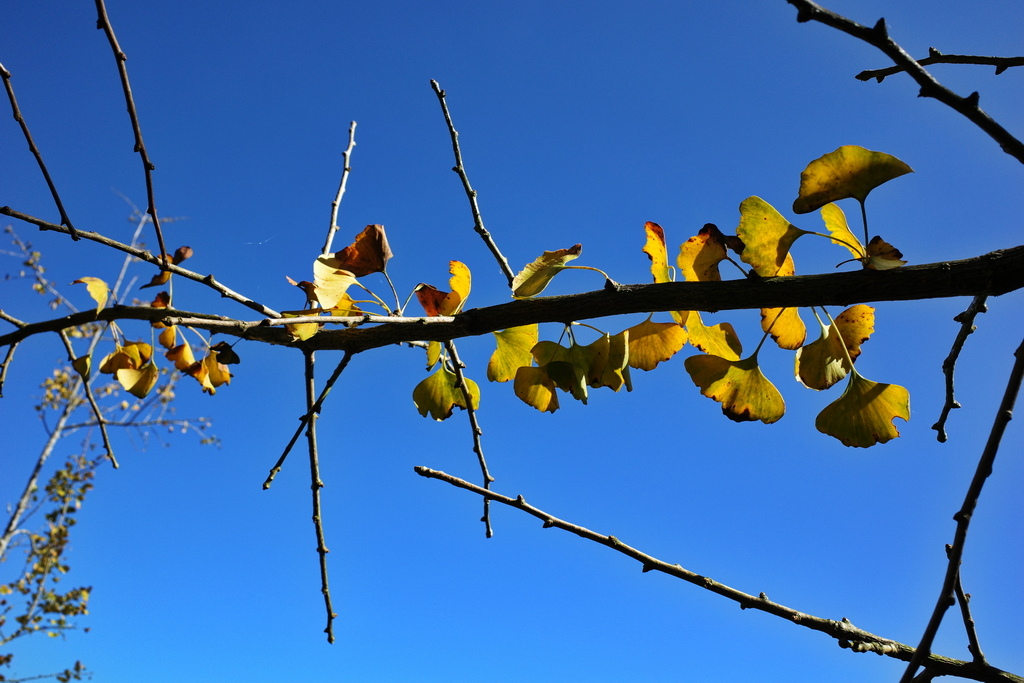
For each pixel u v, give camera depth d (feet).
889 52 2.25
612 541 2.71
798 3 2.24
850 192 2.56
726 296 2.61
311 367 3.07
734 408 2.74
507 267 3.08
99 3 2.67
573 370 2.81
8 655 12.46
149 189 2.81
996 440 2.36
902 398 2.70
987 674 2.55
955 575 2.32
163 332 3.21
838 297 2.56
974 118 2.29
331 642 3.08
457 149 3.17
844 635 2.59
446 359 3.18
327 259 2.89
